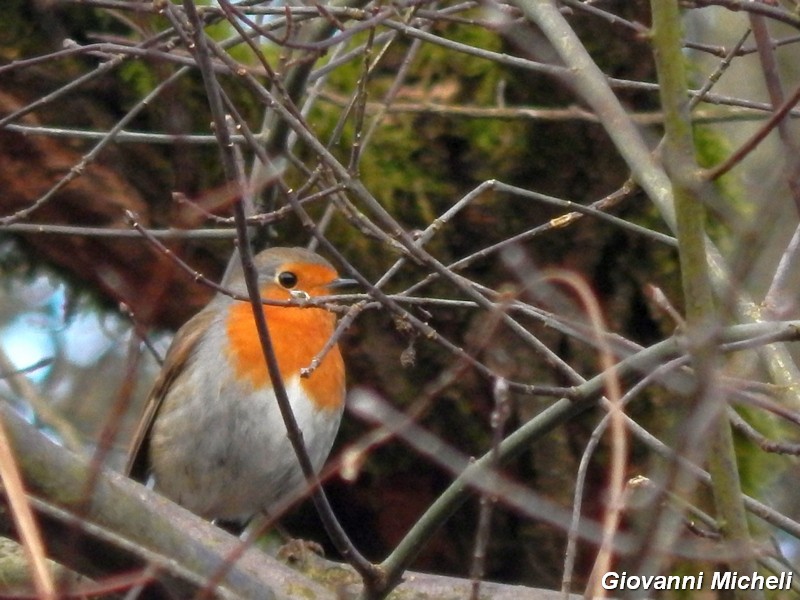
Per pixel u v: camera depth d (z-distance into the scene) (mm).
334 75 11539
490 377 6273
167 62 8016
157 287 5723
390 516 11906
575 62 7320
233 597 5723
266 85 10977
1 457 4441
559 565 11492
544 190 11414
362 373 11383
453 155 11500
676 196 5957
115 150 11039
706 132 11523
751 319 7066
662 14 6184
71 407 12516
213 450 10117
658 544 5363
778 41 7719
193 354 10297
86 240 11211
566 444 11164
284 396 6203
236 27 7191
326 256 11375
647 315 11422
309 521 12047
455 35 11578
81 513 5312
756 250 5219
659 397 10789
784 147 5695
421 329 6680
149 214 11180
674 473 5055
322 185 9031
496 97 11422
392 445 11500
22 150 10914
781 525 6723
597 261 11391
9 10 10852
